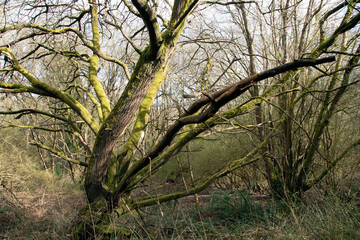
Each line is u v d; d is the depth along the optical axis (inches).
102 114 191.0
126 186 147.2
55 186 317.1
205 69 212.2
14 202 235.3
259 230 151.3
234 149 282.7
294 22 237.1
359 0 176.6
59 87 323.6
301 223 135.0
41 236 169.3
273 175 228.1
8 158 315.3
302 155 207.0
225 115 134.8
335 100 192.1
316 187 192.5
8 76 211.2
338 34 156.6
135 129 181.6
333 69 212.4
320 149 224.8
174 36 148.3
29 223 193.6
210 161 303.7
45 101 305.3
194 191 164.2
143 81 148.9
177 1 147.5
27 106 265.0
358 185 187.5
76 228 149.4
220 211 204.8
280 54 242.8
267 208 189.2
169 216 185.2
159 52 143.9
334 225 124.6
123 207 159.9
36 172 337.4
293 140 219.1
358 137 212.7
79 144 380.5
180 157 313.6
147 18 122.3
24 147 374.0
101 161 151.7
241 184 316.5
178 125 125.1
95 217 147.9
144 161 142.3
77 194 292.0
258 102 140.6
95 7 211.5
